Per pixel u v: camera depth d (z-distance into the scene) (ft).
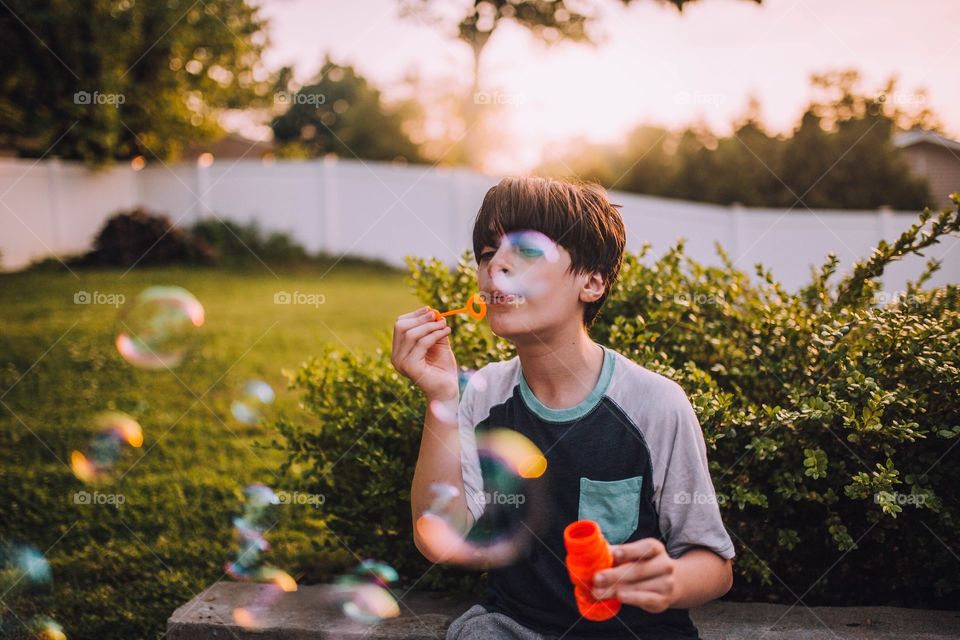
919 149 36.50
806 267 30.17
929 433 5.46
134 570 7.83
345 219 36.94
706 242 32.32
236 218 36.58
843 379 5.56
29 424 12.32
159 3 33.94
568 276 4.10
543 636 4.08
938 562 5.57
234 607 5.75
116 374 15.10
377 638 5.24
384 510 6.19
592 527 3.46
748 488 5.65
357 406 6.32
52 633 6.65
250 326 19.34
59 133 33.04
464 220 36.65
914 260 22.07
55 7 30.48
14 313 20.83
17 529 8.79
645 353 5.97
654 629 4.04
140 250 31.42
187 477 10.16
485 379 4.58
